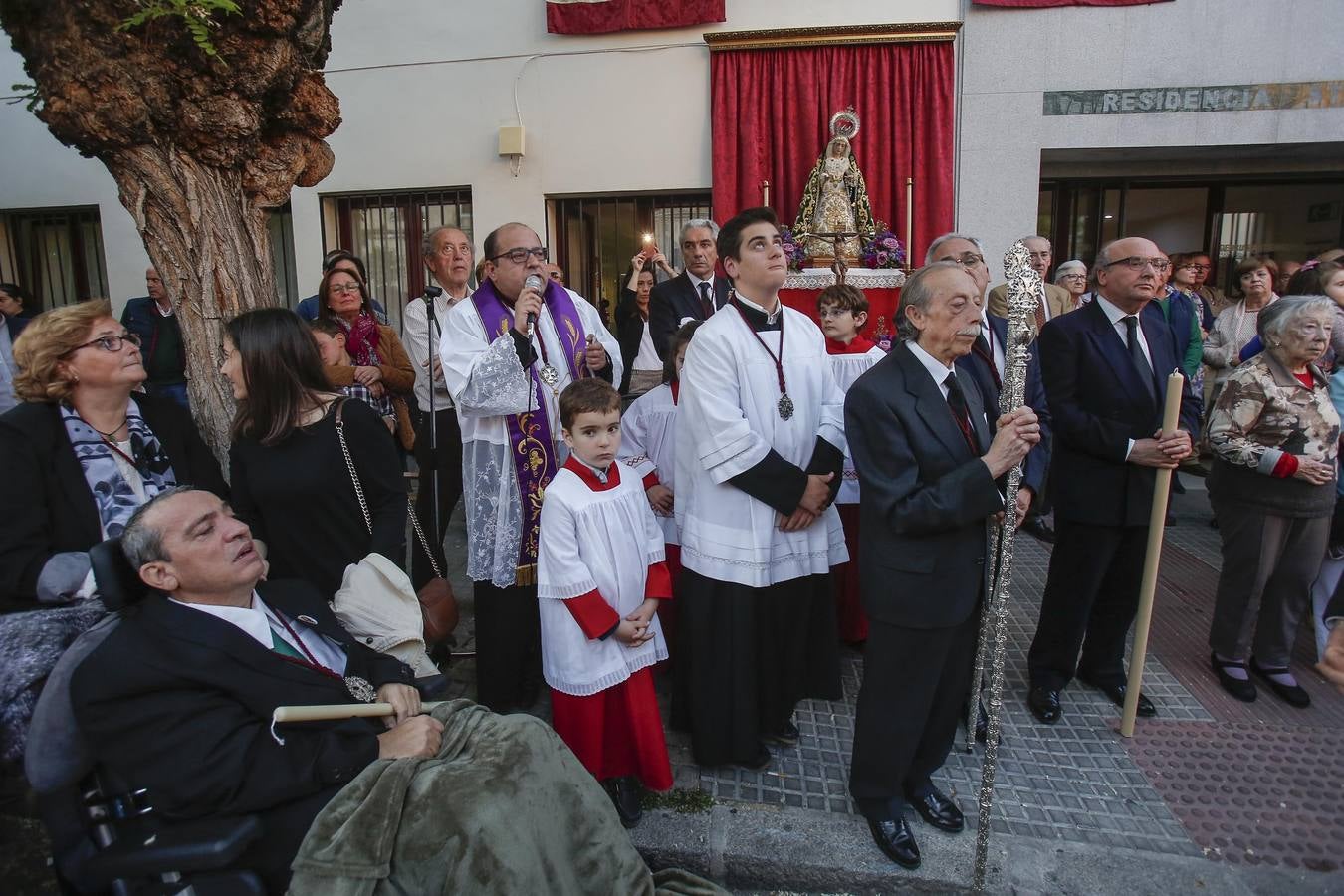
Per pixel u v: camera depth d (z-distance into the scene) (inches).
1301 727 119.9
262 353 93.2
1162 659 140.5
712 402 100.9
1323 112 242.7
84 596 78.2
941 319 87.0
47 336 83.7
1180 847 94.2
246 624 74.7
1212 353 233.9
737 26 247.9
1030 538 207.6
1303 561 124.1
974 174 250.7
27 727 69.3
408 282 273.3
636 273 197.2
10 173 277.3
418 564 140.1
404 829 67.5
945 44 242.2
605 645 97.2
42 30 101.1
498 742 75.0
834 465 105.5
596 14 248.2
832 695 118.3
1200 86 243.9
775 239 101.0
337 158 264.7
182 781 66.7
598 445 98.5
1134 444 113.3
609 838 75.7
